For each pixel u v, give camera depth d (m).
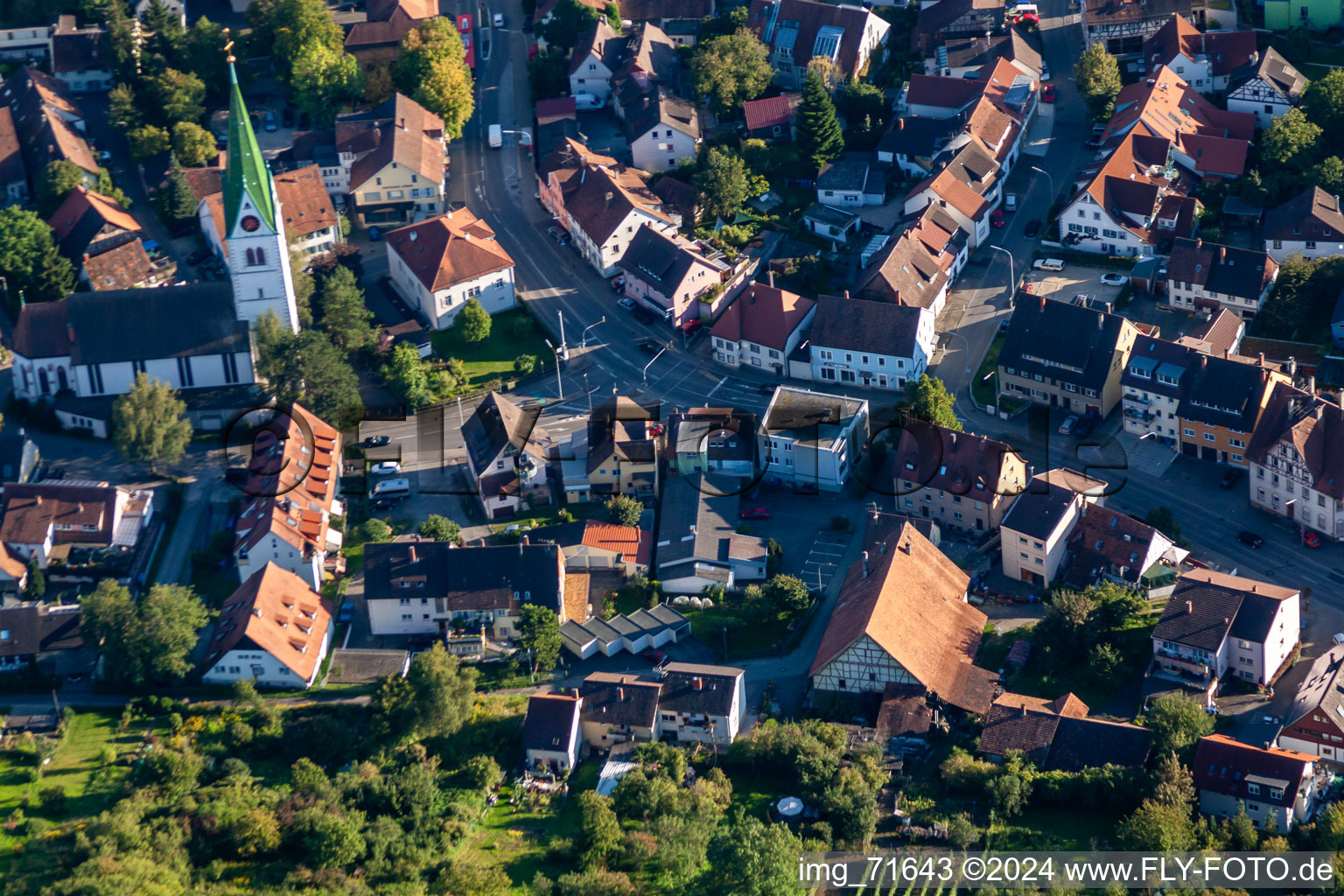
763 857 193.38
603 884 193.75
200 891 196.75
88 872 192.75
